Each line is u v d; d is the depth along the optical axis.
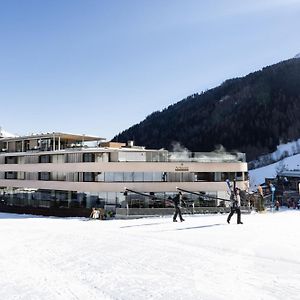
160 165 40.75
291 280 7.89
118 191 40.41
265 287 7.37
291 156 142.50
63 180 44.56
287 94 183.00
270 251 10.99
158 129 196.75
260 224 18.19
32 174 48.41
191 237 13.86
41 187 46.69
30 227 18.73
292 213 28.84
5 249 11.94
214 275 8.28
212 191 41.22
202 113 192.75
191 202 39.19
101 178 41.22
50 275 8.48
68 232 15.89
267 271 8.67
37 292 7.20
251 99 187.00
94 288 7.38
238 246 11.84
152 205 40.06
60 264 9.59
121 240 13.34
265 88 192.00
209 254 10.65
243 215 26.00
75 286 7.54
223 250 11.26
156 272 8.57
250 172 132.00
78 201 42.66
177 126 191.75
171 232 15.41
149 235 14.56
